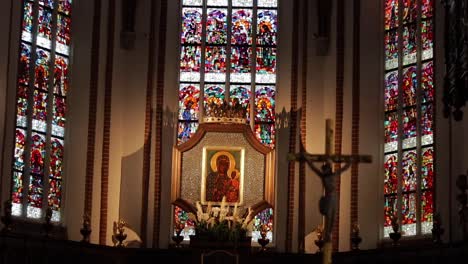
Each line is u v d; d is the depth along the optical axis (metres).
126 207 26.64
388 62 26.56
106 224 26.28
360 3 27.14
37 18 25.72
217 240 25.14
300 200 26.58
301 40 27.53
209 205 26.28
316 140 26.94
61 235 25.48
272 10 28.00
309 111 27.12
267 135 27.30
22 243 23.69
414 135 25.42
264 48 27.81
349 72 26.94
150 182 26.80
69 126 26.19
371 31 26.94
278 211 26.62
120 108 27.12
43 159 25.45
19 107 24.98
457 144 23.47
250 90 27.61
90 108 26.61
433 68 24.89
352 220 25.94
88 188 26.20
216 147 26.72
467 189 22.89
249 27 27.95
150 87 27.33
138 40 27.59
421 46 25.67
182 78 27.67
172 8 27.92
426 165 24.88
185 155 26.70
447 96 21.61
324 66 27.34
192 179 26.59
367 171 26.16
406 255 23.62
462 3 20.80
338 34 27.27
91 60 26.84
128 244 26.41
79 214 25.98
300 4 27.75
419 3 25.86
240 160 26.67
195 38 27.89
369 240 25.75
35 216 25.08
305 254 25.53
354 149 26.42
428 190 24.69
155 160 26.92
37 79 25.55
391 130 26.09
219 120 26.78
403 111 25.84
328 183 17.06
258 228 26.61
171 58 27.66
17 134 24.80
